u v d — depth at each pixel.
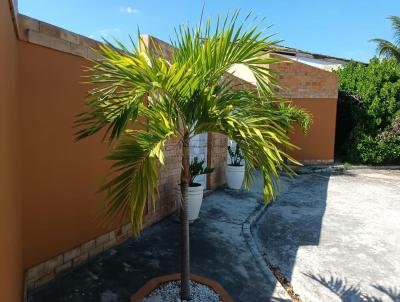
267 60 3.13
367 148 13.95
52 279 3.98
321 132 13.79
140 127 4.18
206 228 6.05
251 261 4.78
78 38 4.16
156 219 6.14
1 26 2.09
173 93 2.77
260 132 2.64
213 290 3.72
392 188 10.10
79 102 4.23
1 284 1.89
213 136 8.65
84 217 4.43
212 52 2.95
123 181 2.74
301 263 4.92
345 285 4.29
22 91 3.52
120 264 4.46
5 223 2.14
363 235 6.11
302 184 10.55
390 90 13.85
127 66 2.51
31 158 3.67
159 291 3.64
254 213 7.07
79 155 4.29
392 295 4.07
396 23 17.61
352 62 15.80
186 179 3.30
